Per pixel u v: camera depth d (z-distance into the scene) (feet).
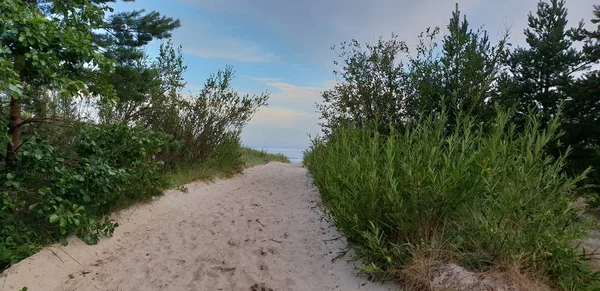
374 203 10.63
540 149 9.31
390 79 25.11
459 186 9.73
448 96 19.81
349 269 11.05
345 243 13.17
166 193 21.34
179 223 17.79
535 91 33.47
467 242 9.40
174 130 29.58
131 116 26.86
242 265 12.21
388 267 9.73
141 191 18.26
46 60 10.90
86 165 13.24
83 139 14.65
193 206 21.30
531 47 35.68
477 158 10.15
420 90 21.65
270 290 10.30
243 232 16.35
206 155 32.55
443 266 8.96
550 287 8.13
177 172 27.12
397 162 11.59
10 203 11.28
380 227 10.46
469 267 8.89
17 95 9.06
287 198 24.31
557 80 31.17
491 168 9.43
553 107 30.99
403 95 24.20
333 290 10.09
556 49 33.04
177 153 28.78
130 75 24.52
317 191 24.62
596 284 8.01
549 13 34.96
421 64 22.97
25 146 12.04
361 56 26.37
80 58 12.40
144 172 17.38
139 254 13.43
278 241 14.80
